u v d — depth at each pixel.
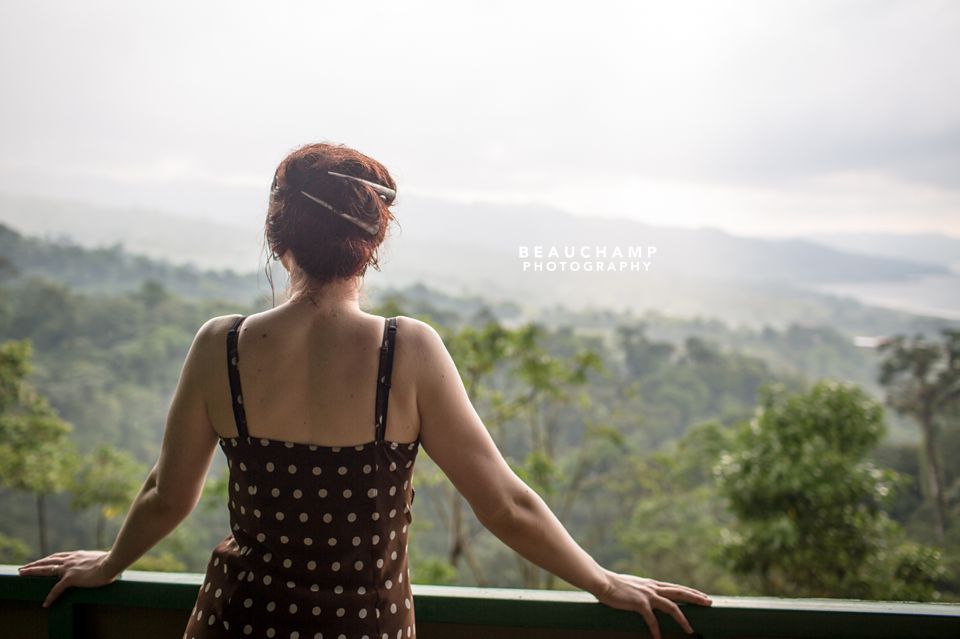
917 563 7.80
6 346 13.60
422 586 1.29
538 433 10.79
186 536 12.63
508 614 1.24
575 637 1.28
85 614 1.36
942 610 1.19
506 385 10.31
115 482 12.92
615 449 12.25
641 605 1.16
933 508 11.89
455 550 10.61
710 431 12.31
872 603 1.22
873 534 7.95
